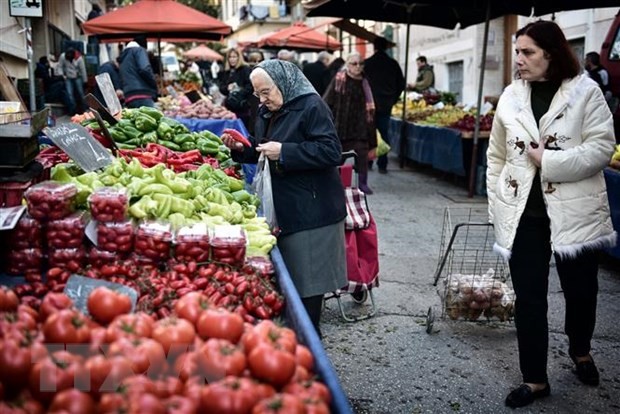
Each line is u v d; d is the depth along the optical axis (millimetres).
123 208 2842
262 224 3545
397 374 4129
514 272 3711
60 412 1529
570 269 3762
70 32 23797
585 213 3508
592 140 3443
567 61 3441
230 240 2828
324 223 3670
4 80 7566
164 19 11906
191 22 11969
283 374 1763
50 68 17859
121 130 5305
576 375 4105
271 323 1990
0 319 1875
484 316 4773
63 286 2549
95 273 2605
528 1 9969
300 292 3672
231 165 5297
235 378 1679
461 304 4727
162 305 2387
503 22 17609
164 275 2766
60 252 2748
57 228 2742
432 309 4719
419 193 10211
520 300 3701
